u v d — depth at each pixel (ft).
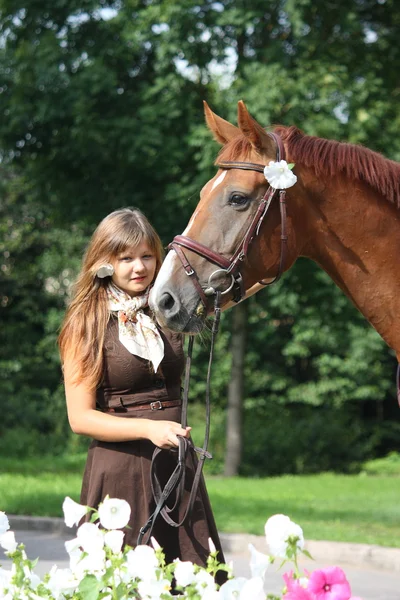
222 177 10.60
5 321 72.95
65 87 44.04
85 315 10.23
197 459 10.47
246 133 10.49
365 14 50.24
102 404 10.25
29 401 63.82
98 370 10.02
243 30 44.65
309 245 10.93
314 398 64.34
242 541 25.29
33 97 45.85
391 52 49.19
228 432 49.49
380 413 70.18
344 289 11.05
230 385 49.49
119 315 10.22
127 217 10.55
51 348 68.69
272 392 68.08
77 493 33.83
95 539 7.97
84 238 69.41
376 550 23.65
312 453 56.18
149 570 7.70
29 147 48.14
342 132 42.39
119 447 10.08
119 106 46.03
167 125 44.52
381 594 20.13
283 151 10.61
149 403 10.19
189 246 10.30
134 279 10.40
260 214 10.38
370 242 10.71
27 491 34.60
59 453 57.67
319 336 60.90
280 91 41.57
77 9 45.42
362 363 63.00
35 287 73.15
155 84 45.78
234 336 49.49
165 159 44.21
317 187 10.66
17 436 57.41
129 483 9.98
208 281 10.27
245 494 36.73
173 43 43.09
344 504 34.09
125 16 45.29
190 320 10.21
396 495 37.93
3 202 70.90
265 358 69.05
